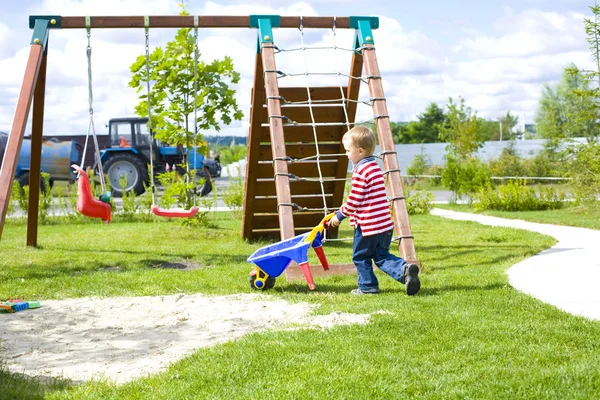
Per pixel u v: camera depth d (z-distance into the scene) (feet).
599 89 50.49
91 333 15.57
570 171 53.36
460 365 11.83
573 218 44.98
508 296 18.06
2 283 21.67
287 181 23.17
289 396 10.37
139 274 23.36
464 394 10.37
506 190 55.31
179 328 15.87
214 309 17.65
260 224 33.42
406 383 10.94
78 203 25.03
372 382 10.96
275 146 23.48
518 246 29.68
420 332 14.14
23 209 46.73
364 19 26.68
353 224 19.43
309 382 10.99
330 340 13.52
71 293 20.15
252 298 18.86
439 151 138.10
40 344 14.61
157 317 17.06
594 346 12.92
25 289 20.65
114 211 49.49
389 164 23.89
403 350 12.75
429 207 53.36
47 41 26.94
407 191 54.03
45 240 34.12
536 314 15.75
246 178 31.58
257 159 30.55
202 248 30.76
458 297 17.95
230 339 14.44
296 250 19.42
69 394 10.77
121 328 15.97
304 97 29.53
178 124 37.45
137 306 18.26
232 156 173.68
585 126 88.89
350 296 18.83
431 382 10.95
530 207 55.21
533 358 12.11
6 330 15.89
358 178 19.08
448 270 23.26
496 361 12.01
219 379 11.33
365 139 19.26
